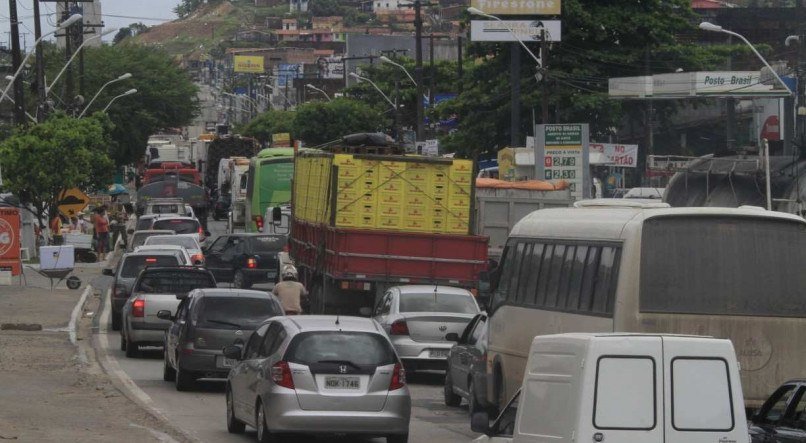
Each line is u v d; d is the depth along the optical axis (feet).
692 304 61.72
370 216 123.95
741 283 62.13
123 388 89.97
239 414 68.80
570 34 280.31
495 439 43.80
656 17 287.69
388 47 622.54
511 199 150.51
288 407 62.64
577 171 191.11
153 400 84.89
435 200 124.47
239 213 282.36
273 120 558.15
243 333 87.76
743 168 174.09
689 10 295.28
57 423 68.54
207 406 82.53
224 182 338.54
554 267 69.31
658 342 38.40
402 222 124.16
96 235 237.25
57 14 348.79
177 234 196.24
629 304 61.41
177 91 415.64
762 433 49.32
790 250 62.59
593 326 63.52
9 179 223.10
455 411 84.69
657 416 38.04
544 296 70.03
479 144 282.77
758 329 62.03
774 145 284.20
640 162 306.96
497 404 76.38
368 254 119.65
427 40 575.38
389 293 103.19
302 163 155.22
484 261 120.57
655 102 295.28
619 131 313.73
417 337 95.86
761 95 265.54
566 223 69.15
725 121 310.24
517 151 219.20
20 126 228.02
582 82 279.28
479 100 283.18
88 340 128.26
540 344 41.16
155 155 371.76
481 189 150.20
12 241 179.11
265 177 238.48
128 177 519.19
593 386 38.01
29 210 229.04
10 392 82.23
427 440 70.38
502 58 285.43
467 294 101.50
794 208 166.91
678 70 287.69
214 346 87.61
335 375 63.36
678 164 232.94
